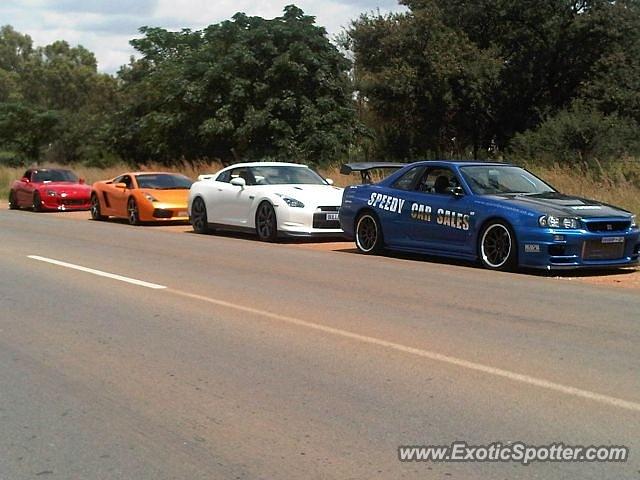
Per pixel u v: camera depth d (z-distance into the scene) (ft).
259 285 32.24
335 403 17.26
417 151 110.11
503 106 109.40
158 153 121.49
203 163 105.29
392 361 20.44
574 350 21.39
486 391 17.90
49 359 21.27
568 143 87.81
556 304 27.84
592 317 25.63
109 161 134.41
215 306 27.86
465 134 111.55
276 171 52.80
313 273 35.58
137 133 129.18
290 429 15.76
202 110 113.09
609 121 88.48
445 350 21.44
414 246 40.32
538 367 19.75
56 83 243.40
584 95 101.86
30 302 29.14
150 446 15.07
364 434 15.43
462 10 107.76
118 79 181.98
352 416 16.43
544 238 33.78
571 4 102.42
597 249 34.22
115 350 22.07
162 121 115.44
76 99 243.19
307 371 19.69
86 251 44.37
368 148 110.52
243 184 50.93
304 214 47.55
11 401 17.89
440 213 38.58
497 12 106.22
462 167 39.19
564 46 105.29
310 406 17.10
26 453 14.87
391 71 104.12
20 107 165.68
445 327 24.16
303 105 106.42
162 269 37.01
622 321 25.04
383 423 15.99
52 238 51.78
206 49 116.37
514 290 30.81
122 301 29.09
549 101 108.99
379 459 14.23
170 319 25.86
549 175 62.49
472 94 103.30
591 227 34.14
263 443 15.07
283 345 22.29
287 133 105.19
